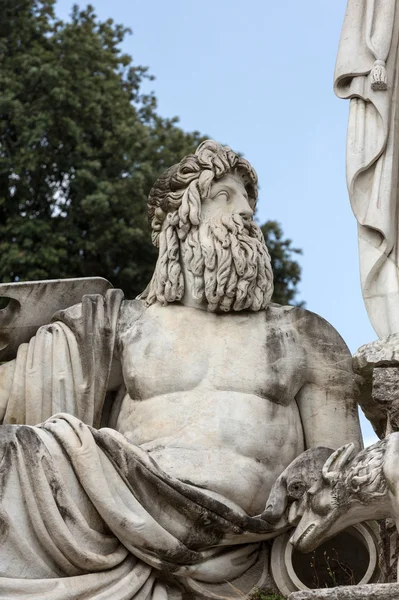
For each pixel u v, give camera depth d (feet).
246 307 26.71
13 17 53.83
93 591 23.80
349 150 27.07
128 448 24.45
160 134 53.47
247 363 26.27
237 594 24.79
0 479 23.75
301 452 26.30
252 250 26.84
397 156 26.99
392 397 24.23
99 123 51.24
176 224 27.25
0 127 50.70
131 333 26.94
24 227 48.37
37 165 50.01
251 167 27.94
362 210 26.68
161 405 26.02
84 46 53.42
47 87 51.01
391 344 24.62
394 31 27.89
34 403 26.63
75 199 49.52
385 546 24.63
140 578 24.21
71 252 48.62
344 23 28.22
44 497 23.72
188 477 25.09
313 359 26.73
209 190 27.30
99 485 24.02
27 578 23.54
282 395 26.25
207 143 27.73
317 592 22.02
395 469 22.91
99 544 24.03
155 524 24.09
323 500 23.81
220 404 25.85
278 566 24.98
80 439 24.25
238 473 25.26
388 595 21.79
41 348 26.96
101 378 26.84
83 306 27.14
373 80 27.14
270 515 24.71
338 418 26.55
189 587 24.53
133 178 49.52
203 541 24.45
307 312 27.07
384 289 26.12
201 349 26.40
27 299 27.73
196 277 26.76
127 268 48.42
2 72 51.34
